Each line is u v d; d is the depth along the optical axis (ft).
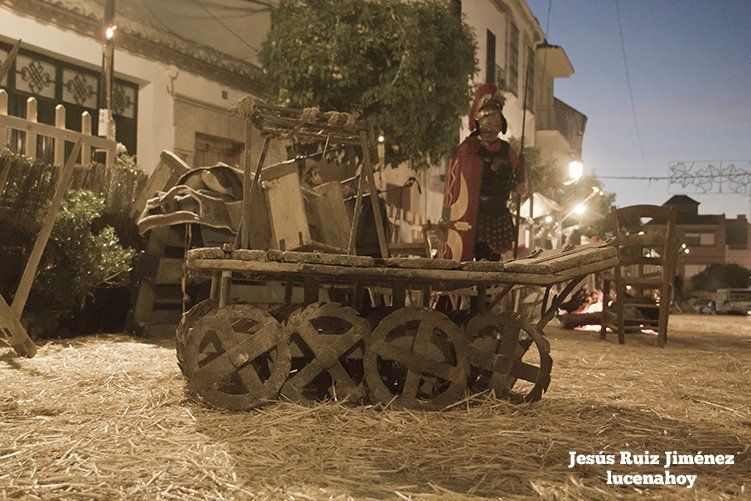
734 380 18.34
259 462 9.37
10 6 29.68
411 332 14.05
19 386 14.23
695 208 239.30
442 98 40.68
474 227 19.80
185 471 8.93
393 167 43.04
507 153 20.40
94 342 22.08
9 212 22.35
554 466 9.64
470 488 8.79
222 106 41.75
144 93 36.91
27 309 23.02
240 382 13.60
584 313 37.17
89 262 22.98
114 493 8.13
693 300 104.99
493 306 14.88
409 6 40.06
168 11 37.96
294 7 41.34
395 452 10.11
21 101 30.96
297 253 12.45
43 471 8.83
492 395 13.35
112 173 26.07
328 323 13.87
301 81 38.78
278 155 44.11
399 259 12.72
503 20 82.17
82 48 33.06
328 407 12.25
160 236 24.07
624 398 15.15
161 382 14.84
